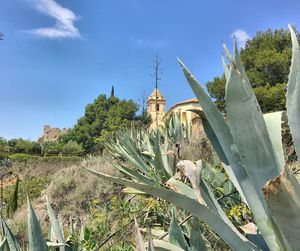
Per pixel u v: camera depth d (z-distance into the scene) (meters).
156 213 4.40
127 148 7.01
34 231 2.05
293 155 4.36
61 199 11.60
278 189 1.27
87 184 10.83
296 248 1.36
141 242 1.68
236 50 1.65
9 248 2.21
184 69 1.77
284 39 32.94
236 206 3.25
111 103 59.19
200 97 1.76
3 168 19.08
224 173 4.47
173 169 5.27
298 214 1.29
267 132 1.51
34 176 24.78
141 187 1.54
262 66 30.14
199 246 2.07
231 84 1.49
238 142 1.54
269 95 25.70
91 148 53.03
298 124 1.52
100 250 3.75
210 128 2.00
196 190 1.73
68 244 2.64
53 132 92.31
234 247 1.61
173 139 9.37
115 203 5.22
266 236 1.62
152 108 40.97
